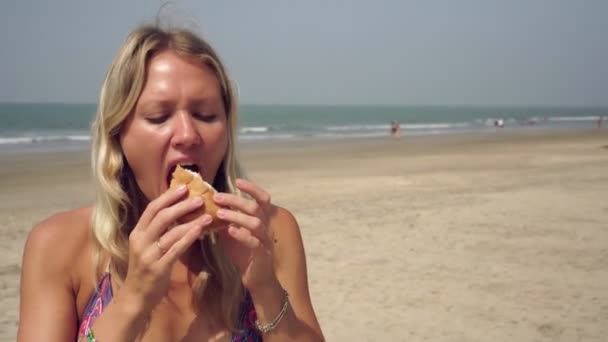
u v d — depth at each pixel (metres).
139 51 1.53
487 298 6.09
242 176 1.86
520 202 11.41
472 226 9.38
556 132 55.09
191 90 1.54
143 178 1.60
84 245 1.66
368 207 11.24
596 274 6.78
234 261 1.64
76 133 50.22
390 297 6.17
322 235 8.94
